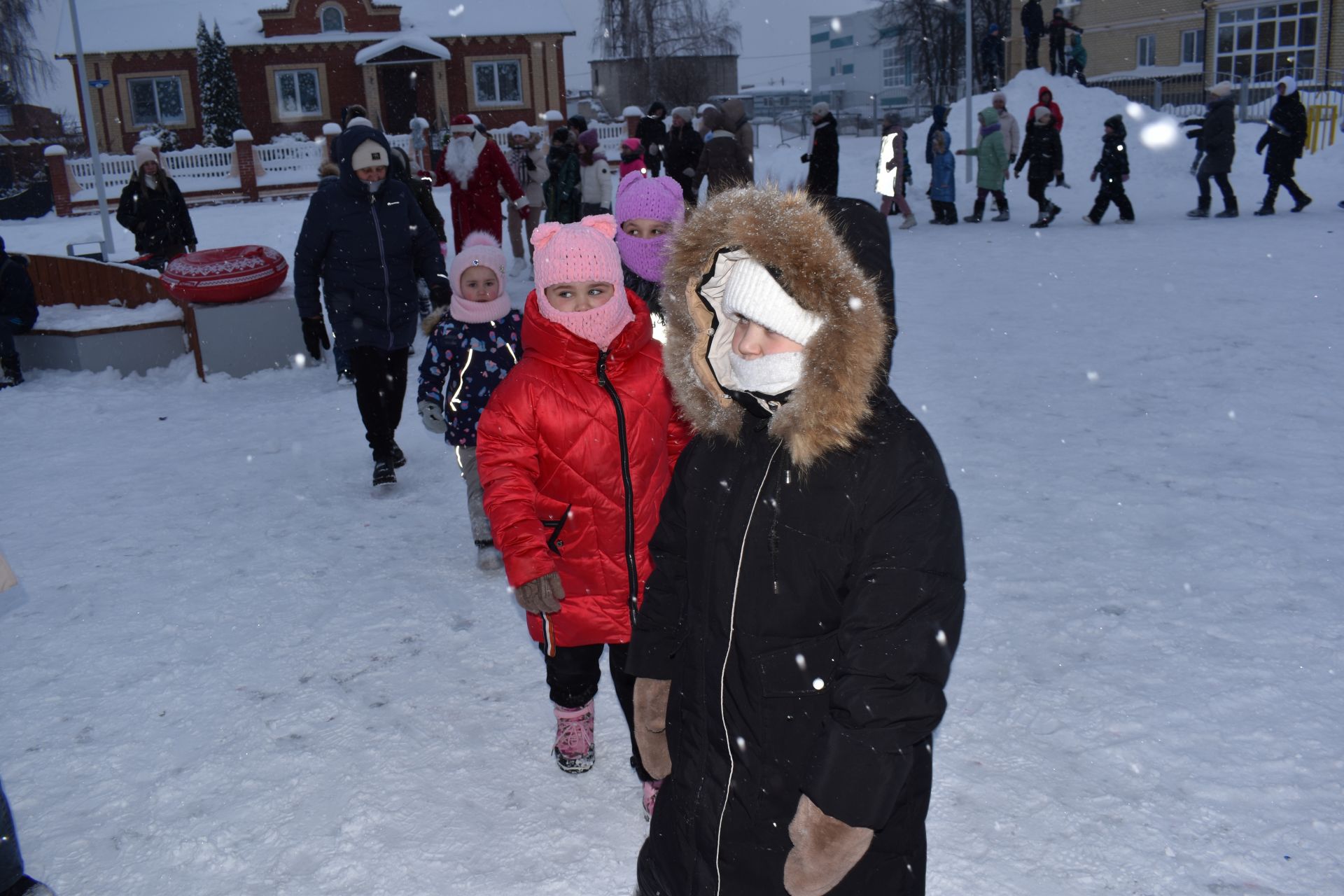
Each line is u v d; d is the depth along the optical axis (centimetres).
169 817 291
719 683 177
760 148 3425
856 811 152
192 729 338
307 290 568
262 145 3306
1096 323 896
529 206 1359
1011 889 246
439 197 2323
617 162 3206
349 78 3691
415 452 654
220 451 673
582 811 288
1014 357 795
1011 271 1221
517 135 1358
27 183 3031
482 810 290
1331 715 310
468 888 257
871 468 163
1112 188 1619
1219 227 1491
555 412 267
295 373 890
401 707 347
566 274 261
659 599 198
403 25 3756
